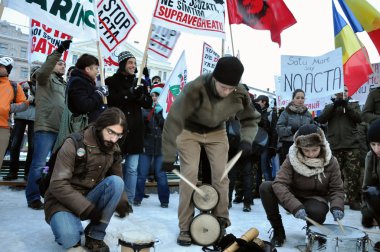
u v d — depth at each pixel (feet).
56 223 8.77
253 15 17.26
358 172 17.70
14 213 12.59
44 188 9.34
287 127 17.58
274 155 20.38
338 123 18.08
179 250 9.90
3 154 12.87
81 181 9.27
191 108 9.87
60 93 13.75
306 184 11.11
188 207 10.59
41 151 13.19
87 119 12.34
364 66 22.24
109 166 9.62
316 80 20.61
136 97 14.12
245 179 16.24
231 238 8.56
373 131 10.41
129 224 12.16
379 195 10.55
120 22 15.69
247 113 10.69
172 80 17.78
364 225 12.33
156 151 16.01
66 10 13.71
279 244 10.78
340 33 23.18
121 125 8.97
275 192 10.82
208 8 16.16
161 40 18.08
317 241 8.91
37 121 13.24
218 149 11.05
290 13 17.42
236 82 8.73
